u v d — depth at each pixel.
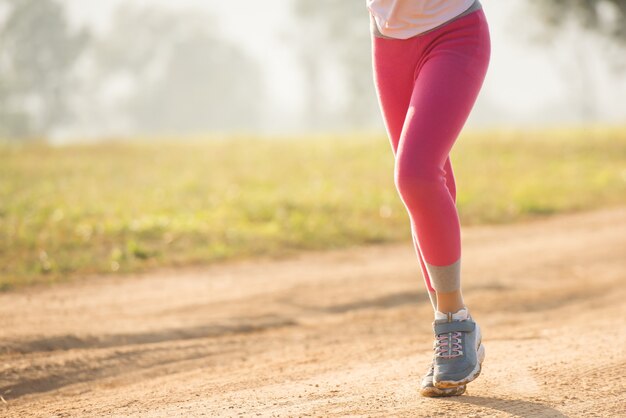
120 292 10.52
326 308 9.97
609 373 5.30
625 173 28.61
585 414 4.44
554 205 21.30
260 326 8.88
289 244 14.93
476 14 4.38
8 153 33.16
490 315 9.48
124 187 22.12
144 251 13.28
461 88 4.25
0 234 14.09
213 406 4.98
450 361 4.63
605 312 9.30
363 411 4.57
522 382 5.14
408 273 12.26
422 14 4.34
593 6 63.44
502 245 15.34
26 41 137.88
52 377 6.43
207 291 10.72
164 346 7.49
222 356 7.23
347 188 23.09
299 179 25.34
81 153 34.03
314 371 6.09
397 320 9.25
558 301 10.30
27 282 10.94
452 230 4.37
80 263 12.26
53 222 15.53
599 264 13.13
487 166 30.64
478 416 4.39
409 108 4.33
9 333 7.66
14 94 134.38
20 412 5.48
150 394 5.64
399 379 5.42
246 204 19.05
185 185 22.70
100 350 7.18
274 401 4.98
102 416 5.03
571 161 32.66
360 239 15.74
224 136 47.16
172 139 43.41
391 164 30.67
